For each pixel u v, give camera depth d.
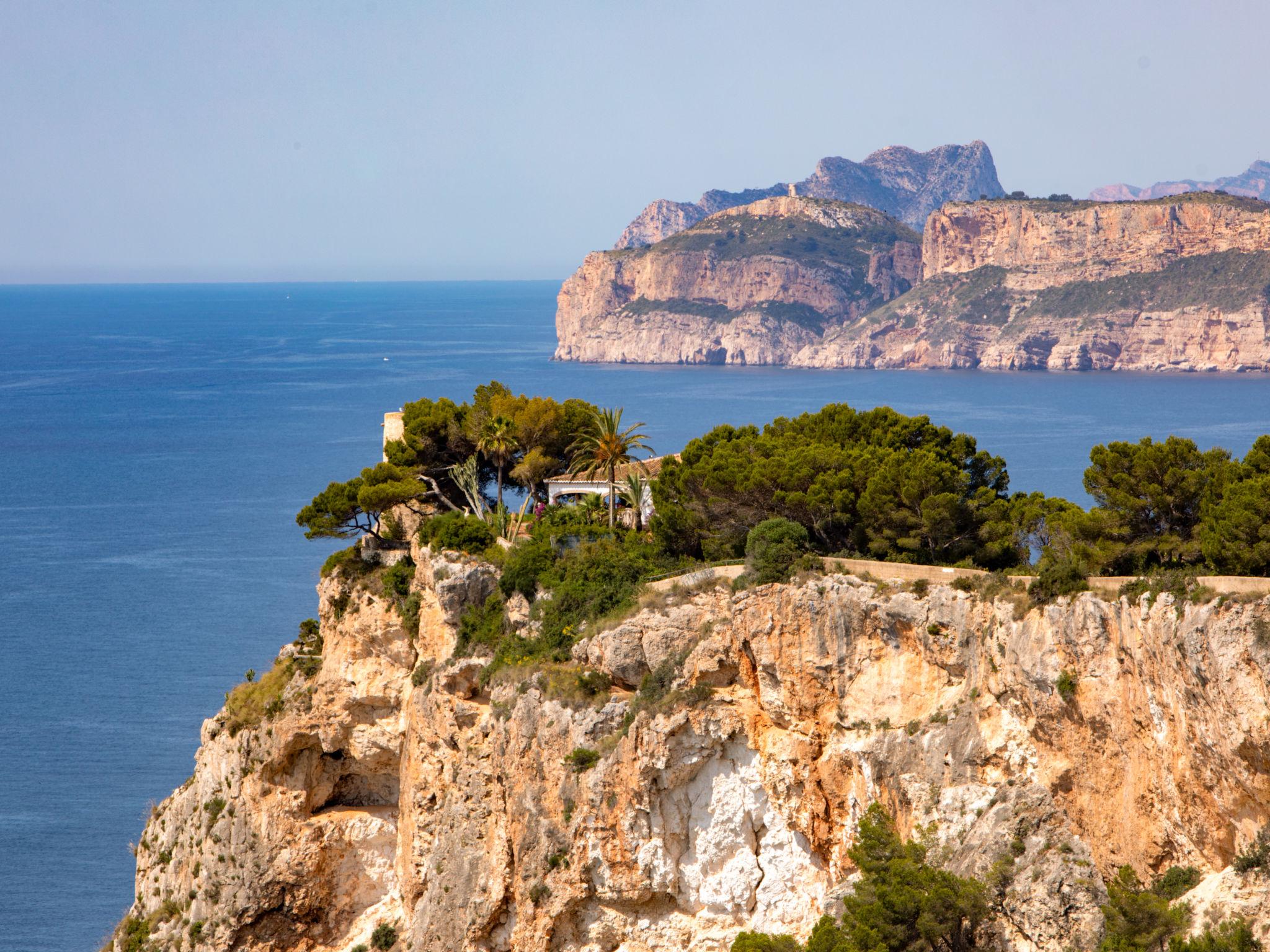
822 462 138.62
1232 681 91.19
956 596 115.06
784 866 124.19
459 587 147.62
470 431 174.62
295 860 156.75
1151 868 99.62
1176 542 114.62
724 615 128.50
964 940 100.31
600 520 161.38
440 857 140.00
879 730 117.06
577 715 131.00
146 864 170.88
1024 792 106.25
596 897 129.25
